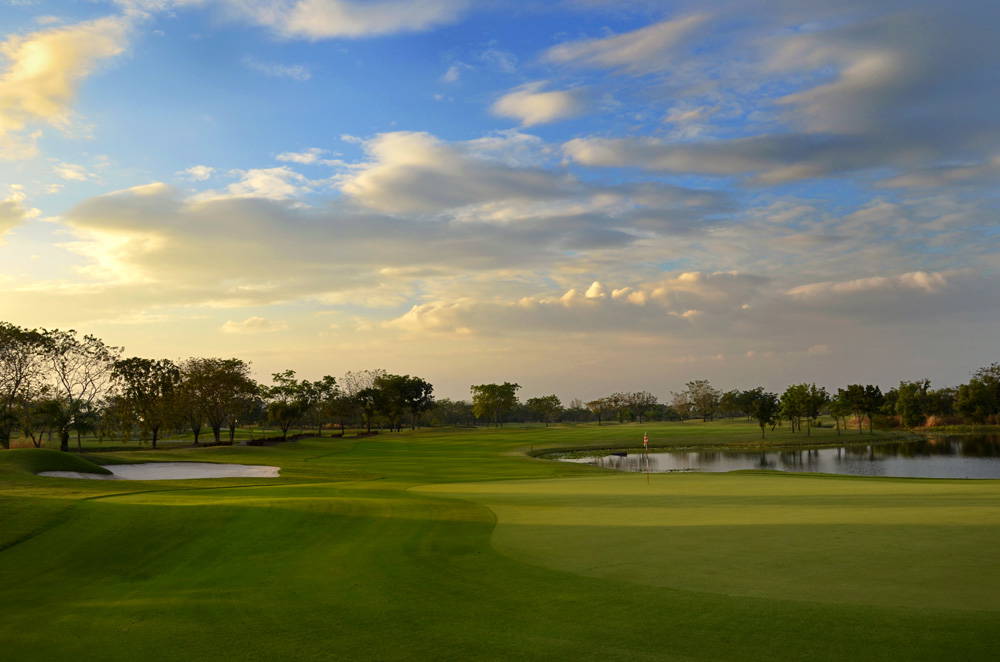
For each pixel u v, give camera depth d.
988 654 8.55
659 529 18.02
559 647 9.63
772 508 21.81
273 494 29.00
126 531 19.61
